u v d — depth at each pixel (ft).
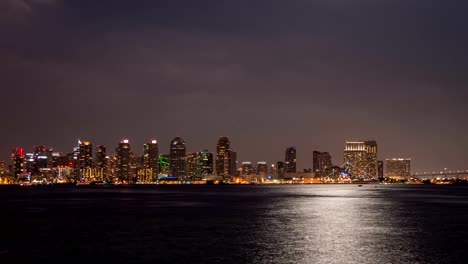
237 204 552.82
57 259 199.93
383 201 615.16
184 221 341.21
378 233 276.41
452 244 235.61
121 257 203.31
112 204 554.46
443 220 350.23
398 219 357.00
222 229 294.05
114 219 356.38
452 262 193.26
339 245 232.73
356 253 212.02
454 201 618.85
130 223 327.47
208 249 221.05
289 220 349.82
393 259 199.00
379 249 221.66
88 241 244.01
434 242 242.37
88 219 356.38
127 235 266.36
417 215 392.47
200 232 279.69
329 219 357.41
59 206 517.14
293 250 219.00
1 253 212.23
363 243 238.89
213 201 625.41
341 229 295.28
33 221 341.21
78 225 314.76
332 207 492.13
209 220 349.20
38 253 212.02
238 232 279.69
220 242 241.35
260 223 328.49
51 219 357.00
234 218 364.99
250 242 241.35
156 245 231.71
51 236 262.47
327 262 193.67
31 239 251.60
